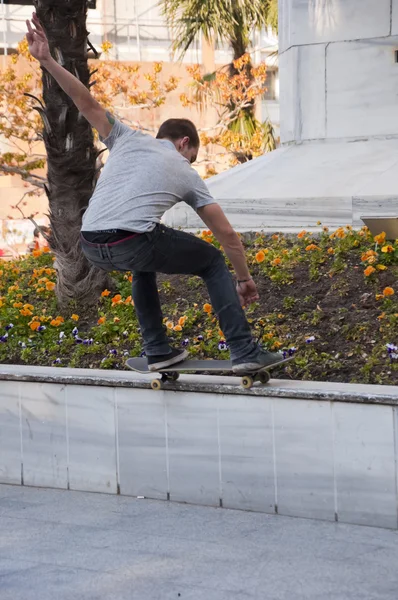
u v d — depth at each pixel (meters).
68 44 8.66
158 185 5.73
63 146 8.78
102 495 6.52
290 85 14.56
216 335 7.59
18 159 26.25
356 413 5.50
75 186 8.88
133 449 6.41
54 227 8.97
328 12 13.98
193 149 6.21
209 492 6.12
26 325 8.64
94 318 8.78
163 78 39.50
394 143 13.48
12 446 6.95
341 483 5.60
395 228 8.67
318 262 9.01
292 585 4.59
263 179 13.21
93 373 6.73
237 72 27.17
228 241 5.88
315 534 5.41
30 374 6.81
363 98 13.80
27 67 37.25
